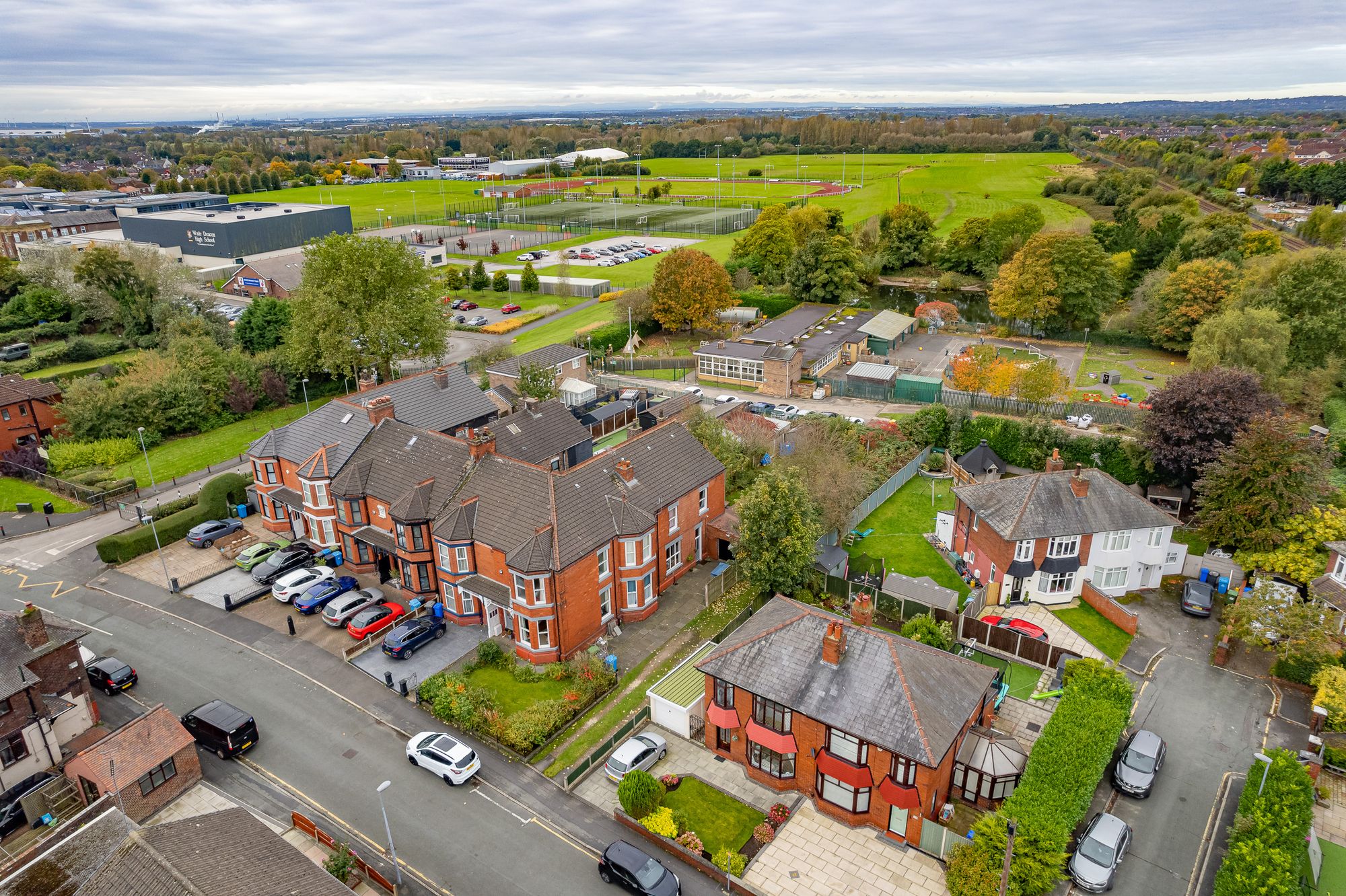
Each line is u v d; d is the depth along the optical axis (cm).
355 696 4600
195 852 2789
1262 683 4659
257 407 9431
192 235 16900
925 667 3691
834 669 3703
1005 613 5375
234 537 6306
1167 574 5769
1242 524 5538
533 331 12456
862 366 9881
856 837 3603
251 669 4831
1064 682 4450
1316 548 5406
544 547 4678
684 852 3494
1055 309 11325
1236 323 8294
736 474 6969
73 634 4241
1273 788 3503
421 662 4878
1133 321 11369
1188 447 6319
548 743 4244
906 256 16550
